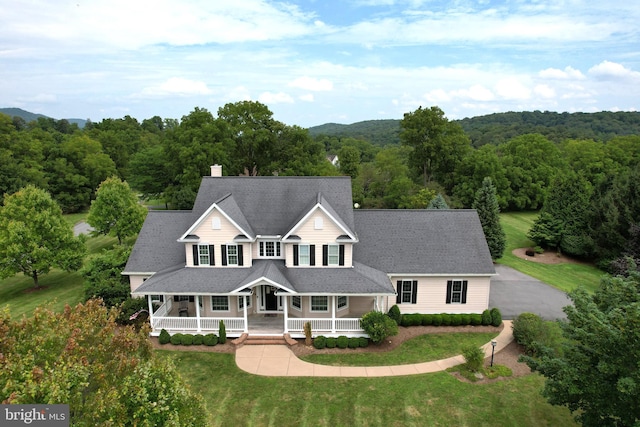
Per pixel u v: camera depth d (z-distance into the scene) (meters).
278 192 31.58
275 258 29.72
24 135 88.88
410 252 29.73
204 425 13.58
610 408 13.45
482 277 28.88
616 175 46.88
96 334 12.50
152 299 29.62
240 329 26.86
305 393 20.89
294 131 63.00
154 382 12.51
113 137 105.31
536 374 22.27
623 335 12.92
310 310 28.55
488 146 73.81
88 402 10.67
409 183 56.59
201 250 28.31
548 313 30.66
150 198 72.94
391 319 26.17
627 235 40.28
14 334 11.50
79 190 84.69
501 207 70.56
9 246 35.84
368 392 20.91
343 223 27.94
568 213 46.44
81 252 39.56
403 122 69.38
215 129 56.16
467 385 21.39
